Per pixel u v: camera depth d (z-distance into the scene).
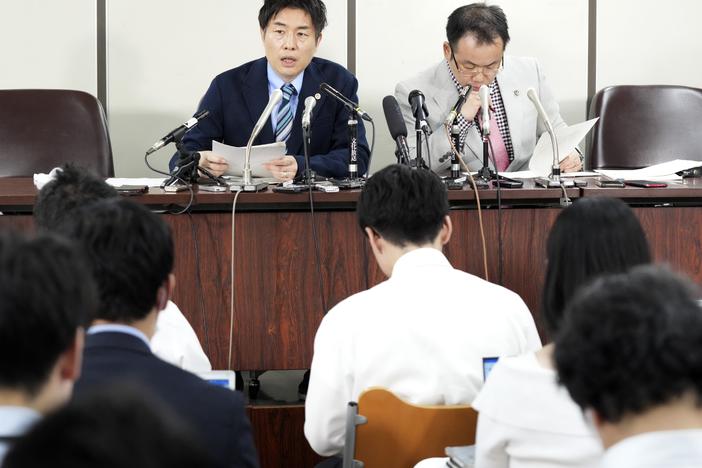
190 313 8.39
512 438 4.25
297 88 10.96
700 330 2.57
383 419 5.18
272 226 8.35
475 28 10.45
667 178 9.20
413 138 11.08
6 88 13.02
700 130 11.86
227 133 11.09
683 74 13.45
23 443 1.65
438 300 5.57
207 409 3.90
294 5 10.62
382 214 5.92
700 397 2.56
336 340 5.63
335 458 6.38
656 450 2.49
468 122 10.81
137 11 13.00
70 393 2.86
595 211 4.62
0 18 12.89
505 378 4.27
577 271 4.59
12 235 2.75
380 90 13.35
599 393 2.63
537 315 8.60
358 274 8.45
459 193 8.28
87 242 4.17
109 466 1.62
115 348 4.04
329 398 5.65
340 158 10.48
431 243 5.97
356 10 13.21
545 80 11.62
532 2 13.34
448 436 5.19
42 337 2.63
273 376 9.95
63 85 13.04
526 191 8.36
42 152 11.35
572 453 4.13
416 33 13.27
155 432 1.67
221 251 8.34
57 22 12.95
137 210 4.30
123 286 4.14
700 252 8.58
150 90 13.13
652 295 2.65
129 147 13.20
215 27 13.09
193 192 8.20
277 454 8.45
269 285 8.40
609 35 13.46
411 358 5.50
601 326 2.63
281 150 8.84
